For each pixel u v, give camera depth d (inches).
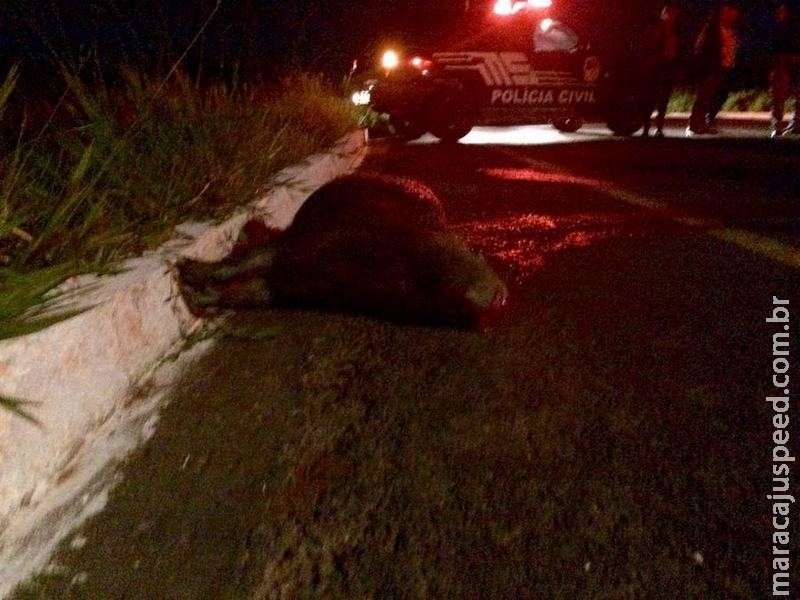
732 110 698.8
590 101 490.3
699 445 93.4
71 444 92.5
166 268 123.1
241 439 96.6
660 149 398.3
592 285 156.1
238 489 86.0
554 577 71.4
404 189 131.1
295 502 83.4
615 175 303.4
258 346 126.5
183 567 73.8
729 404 103.7
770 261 171.3
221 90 221.9
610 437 95.4
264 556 75.0
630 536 76.9
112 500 84.4
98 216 118.0
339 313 139.3
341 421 100.7
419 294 126.6
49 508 83.4
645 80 463.2
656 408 102.7
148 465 91.0
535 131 563.5
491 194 258.8
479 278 122.3
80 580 72.5
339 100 370.3
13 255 105.0
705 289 152.0
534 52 460.1
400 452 92.8
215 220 149.2
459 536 77.2
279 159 216.1
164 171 151.6
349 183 131.4
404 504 82.6
